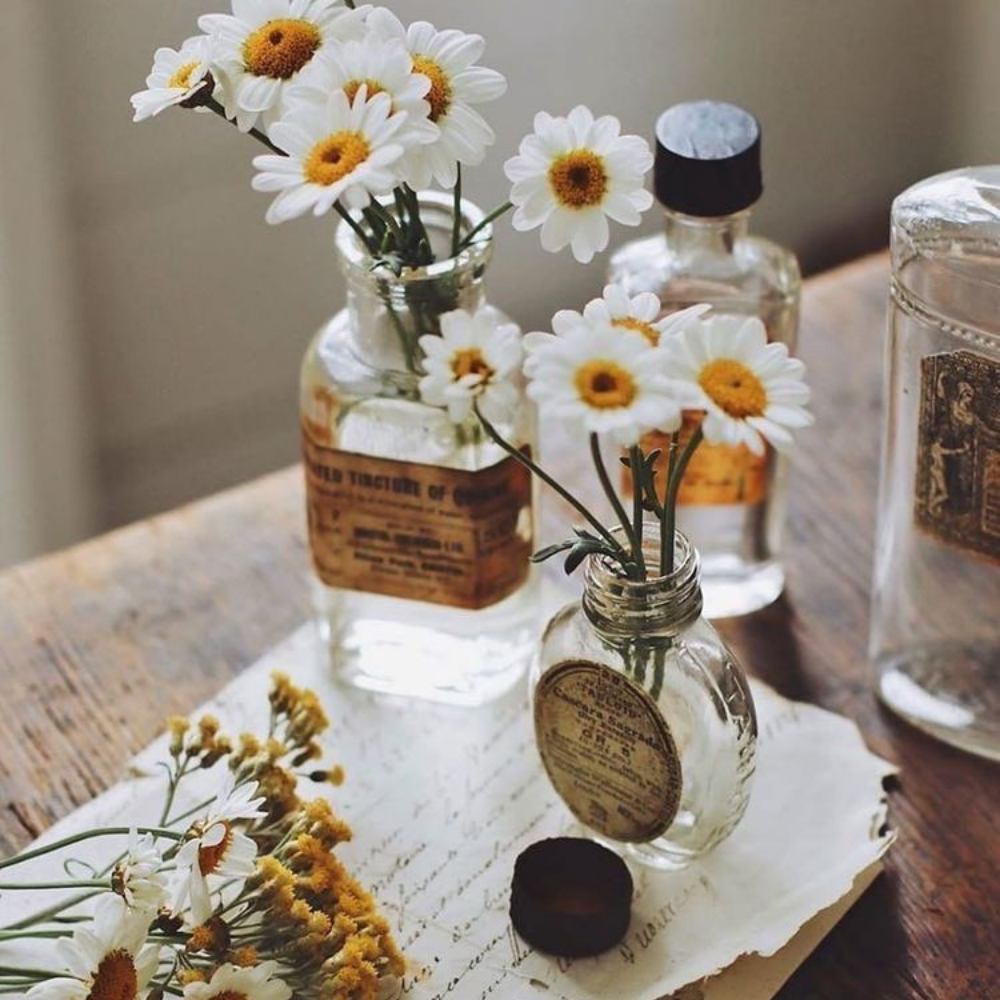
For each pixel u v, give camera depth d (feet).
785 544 2.39
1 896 1.99
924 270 1.99
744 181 2.13
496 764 2.14
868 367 2.60
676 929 1.96
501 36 3.12
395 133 1.75
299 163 1.73
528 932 1.94
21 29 2.96
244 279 3.30
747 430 1.69
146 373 3.34
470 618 2.15
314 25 1.84
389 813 2.08
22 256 3.13
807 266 3.67
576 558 1.84
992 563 2.07
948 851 2.05
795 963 1.94
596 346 1.68
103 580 2.38
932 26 3.46
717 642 1.96
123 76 3.06
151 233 3.21
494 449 2.07
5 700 2.23
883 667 2.19
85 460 3.37
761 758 2.11
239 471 3.52
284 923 1.82
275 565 2.39
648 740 1.94
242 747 1.95
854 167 3.58
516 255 3.31
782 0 3.31
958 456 2.04
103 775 2.15
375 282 2.01
